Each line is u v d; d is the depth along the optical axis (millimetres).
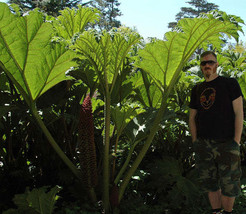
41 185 3480
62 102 3510
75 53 3000
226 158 2914
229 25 2973
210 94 2984
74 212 2850
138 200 3332
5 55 2777
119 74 3896
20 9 3076
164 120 3387
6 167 3371
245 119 4305
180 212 3342
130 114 3225
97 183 3143
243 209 3275
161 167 3729
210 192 3107
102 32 3041
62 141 3664
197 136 3172
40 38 2777
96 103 3891
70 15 4453
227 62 5242
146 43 3291
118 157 4406
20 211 2676
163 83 3453
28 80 2963
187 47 3236
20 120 3557
